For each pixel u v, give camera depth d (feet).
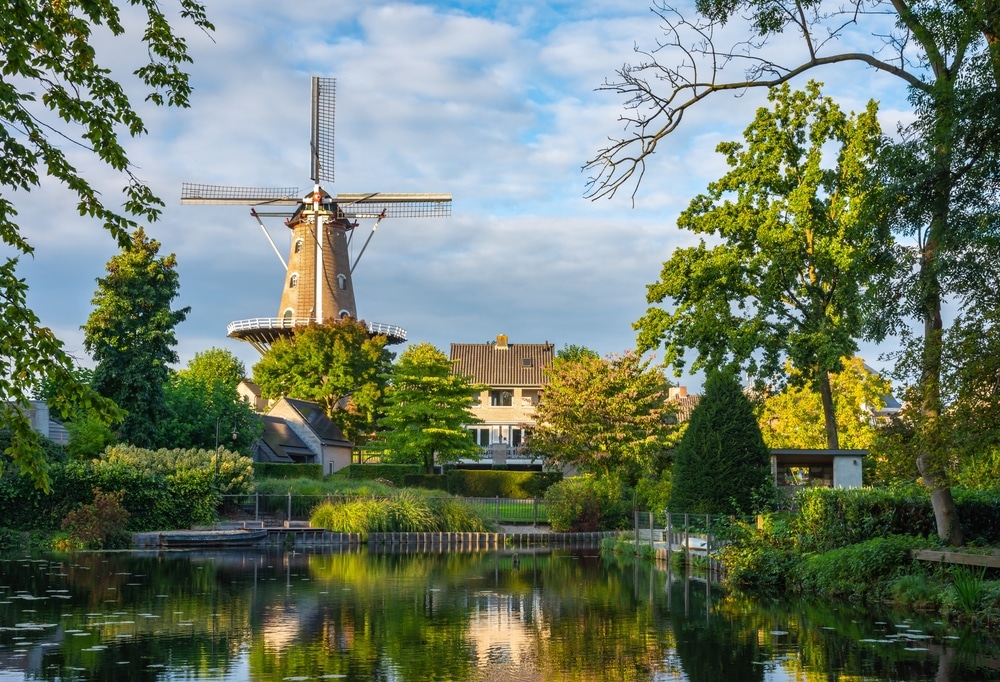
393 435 205.46
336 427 252.42
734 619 56.39
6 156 34.37
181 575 82.58
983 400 57.62
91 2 36.09
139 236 164.96
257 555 111.45
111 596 65.82
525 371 274.77
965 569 59.16
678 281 140.87
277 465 196.34
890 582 64.44
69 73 36.19
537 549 133.90
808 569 72.59
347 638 48.65
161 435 166.30
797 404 173.47
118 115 36.91
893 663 41.91
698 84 62.13
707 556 89.25
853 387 169.99
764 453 111.45
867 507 73.67
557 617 57.41
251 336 279.90
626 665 41.81
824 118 136.77
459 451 206.08
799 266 135.54
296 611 59.11
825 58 65.16
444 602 64.69
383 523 142.41
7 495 118.32
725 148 142.51
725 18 65.62
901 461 63.93
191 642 46.91
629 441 171.42
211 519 139.44
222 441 184.14
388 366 284.00
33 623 52.85
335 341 261.65
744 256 139.95
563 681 38.29
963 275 60.29
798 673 39.91
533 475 198.29
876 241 66.08
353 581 79.41
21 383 30.22
